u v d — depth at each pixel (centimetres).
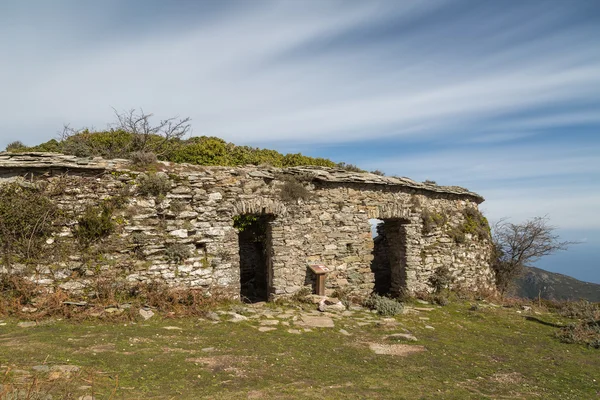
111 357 659
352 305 1295
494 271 1997
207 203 1152
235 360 708
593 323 1256
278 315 1091
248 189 1223
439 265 1639
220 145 1669
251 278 1630
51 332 779
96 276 991
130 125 1551
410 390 654
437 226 1666
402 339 970
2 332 765
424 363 814
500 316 1360
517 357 932
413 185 1586
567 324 1269
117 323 885
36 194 976
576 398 701
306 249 1309
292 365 716
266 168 1286
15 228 945
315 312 1167
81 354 659
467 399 642
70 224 994
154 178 1081
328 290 1335
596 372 862
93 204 1023
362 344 906
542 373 828
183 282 1090
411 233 1560
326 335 952
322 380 659
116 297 984
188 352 728
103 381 558
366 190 1460
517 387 730
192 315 997
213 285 1134
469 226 1817
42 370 564
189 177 1138
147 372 612
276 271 1252
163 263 1074
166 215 1095
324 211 1356
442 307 1423
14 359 605
